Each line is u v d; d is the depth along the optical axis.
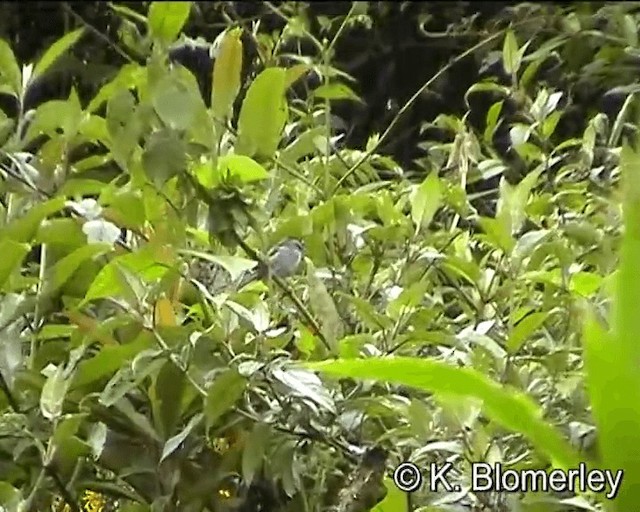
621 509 0.48
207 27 1.58
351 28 1.73
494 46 1.61
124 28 1.27
